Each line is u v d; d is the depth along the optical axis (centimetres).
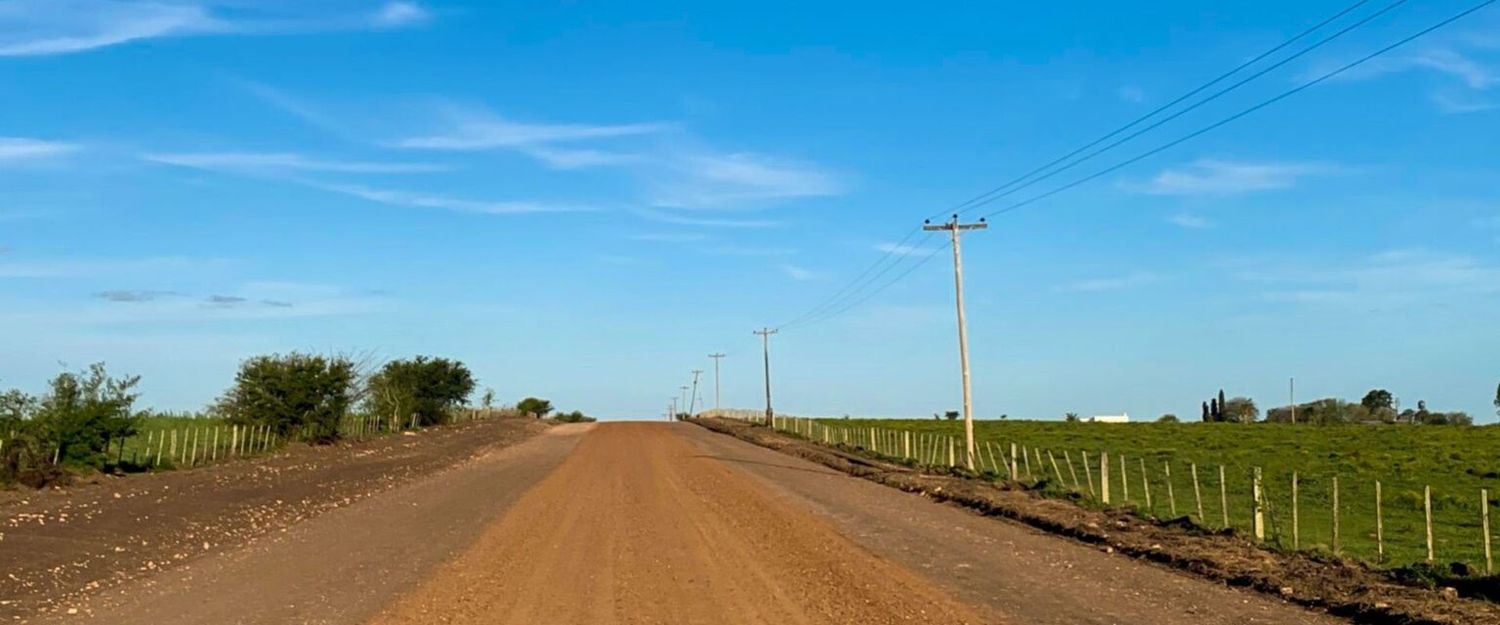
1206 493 3503
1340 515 2925
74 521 2239
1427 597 1487
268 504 2808
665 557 1948
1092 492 3175
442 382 8431
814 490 3534
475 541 2175
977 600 1509
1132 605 1477
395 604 1470
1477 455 4781
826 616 1385
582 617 1380
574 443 7000
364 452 5238
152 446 4272
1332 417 11381
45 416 3216
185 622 1347
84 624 1333
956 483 3666
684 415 16188
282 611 1420
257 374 5153
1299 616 1410
